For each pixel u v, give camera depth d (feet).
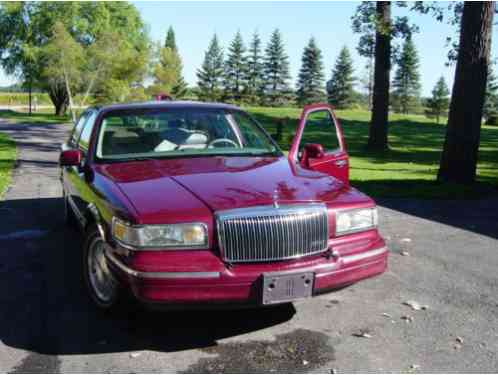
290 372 11.43
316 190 13.58
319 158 18.22
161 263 11.64
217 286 11.66
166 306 11.69
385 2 68.08
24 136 87.04
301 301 15.34
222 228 11.89
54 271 17.89
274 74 323.57
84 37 172.55
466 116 38.27
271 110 196.95
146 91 176.55
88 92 145.89
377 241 13.58
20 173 41.83
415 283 17.03
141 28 197.57
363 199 13.66
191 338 13.05
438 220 26.63
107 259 12.73
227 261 11.92
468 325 13.85
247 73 325.62
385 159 64.80
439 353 12.32
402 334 13.30
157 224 11.81
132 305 13.66
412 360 11.98
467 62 37.76
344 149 20.10
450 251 20.85
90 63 142.41
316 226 12.57
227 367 11.66
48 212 26.89
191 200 12.50
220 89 331.77
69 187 19.97
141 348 12.53
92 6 174.70
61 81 144.66
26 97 312.91
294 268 12.17
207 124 17.85
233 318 14.20
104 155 16.58
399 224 25.71
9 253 19.88
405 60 76.43
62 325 13.74
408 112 340.39
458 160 38.81
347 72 320.50
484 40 37.50
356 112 207.72
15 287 16.43
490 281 17.30
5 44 174.29
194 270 11.62
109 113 17.74
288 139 21.83
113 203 12.93
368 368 11.61
